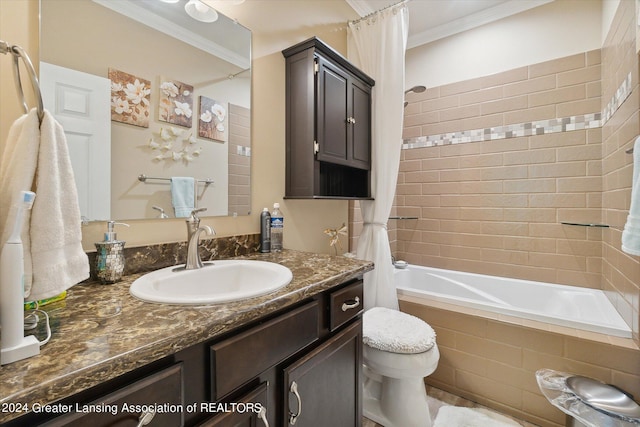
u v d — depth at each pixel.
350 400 1.04
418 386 1.40
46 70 0.82
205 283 1.00
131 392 0.47
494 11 2.22
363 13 2.18
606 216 1.82
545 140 2.10
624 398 1.15
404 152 2.71
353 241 2.09
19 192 0.50
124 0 0.99
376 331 1.36
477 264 2.38
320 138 1.46
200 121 1.19
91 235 0.90
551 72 2.07
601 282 1.92
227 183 1.29
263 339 0.70
